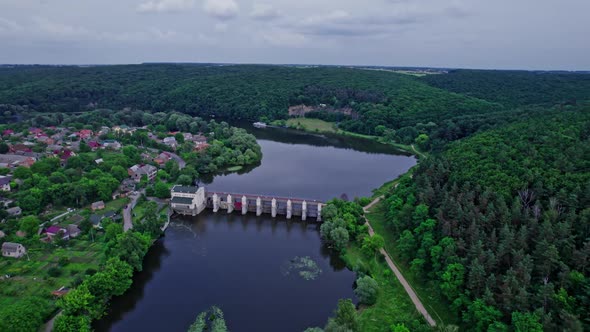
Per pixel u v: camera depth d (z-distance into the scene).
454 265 128.38
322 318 134.62
